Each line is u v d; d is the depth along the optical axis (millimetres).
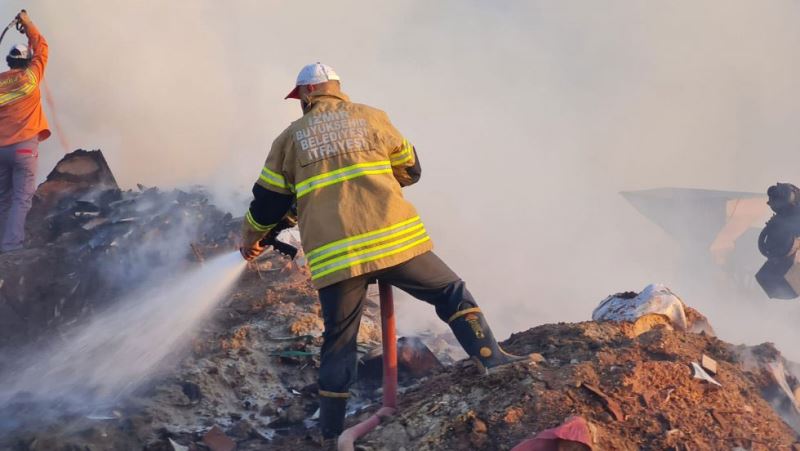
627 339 7430
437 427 6516
